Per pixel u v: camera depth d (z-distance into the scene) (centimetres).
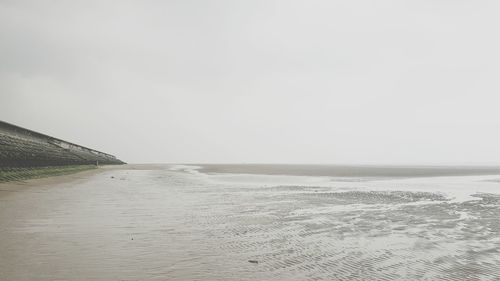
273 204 1986
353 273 812
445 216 1645
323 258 926
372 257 946
